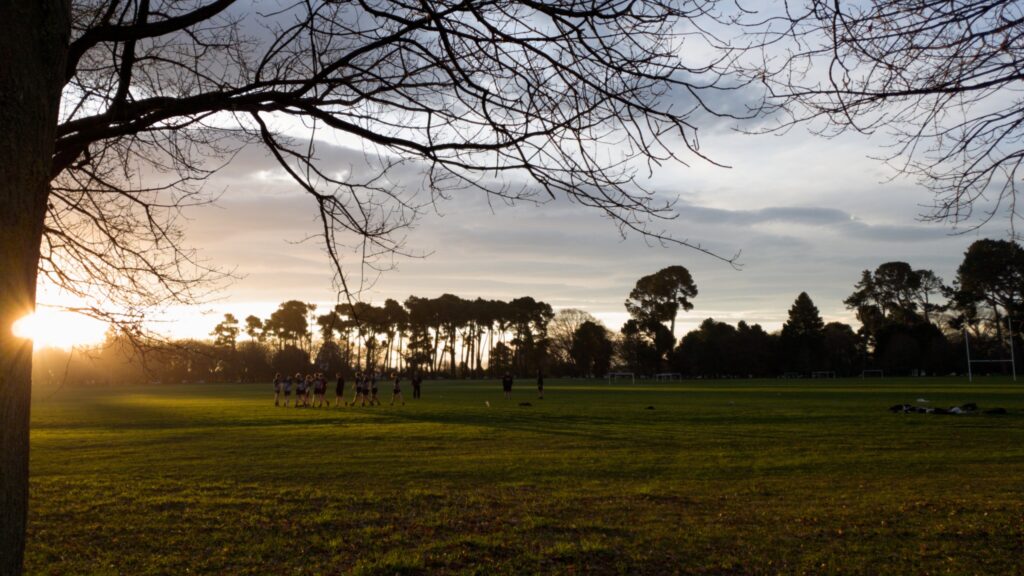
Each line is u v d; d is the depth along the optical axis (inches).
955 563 281.1
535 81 143.4
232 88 152.0
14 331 84.4
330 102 143.7
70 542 320.2
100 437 802.2
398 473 512.7
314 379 1438.2
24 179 87.0
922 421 911.0
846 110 155.6
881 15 142.9
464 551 303.3
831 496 418.3
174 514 373.4
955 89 153.9
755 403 1378.0
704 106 130.8
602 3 128.0
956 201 180.2
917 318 4015.8
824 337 4291.3
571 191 135.0
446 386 2977.4
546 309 4756.4
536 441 717.9
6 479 83.2
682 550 305.7
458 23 139.7
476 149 142.5
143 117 138.5
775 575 274.7
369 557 297.6
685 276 3841.0
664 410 1185.4
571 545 308.0
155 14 143.0
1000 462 549.0
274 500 408.2
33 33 89.7
